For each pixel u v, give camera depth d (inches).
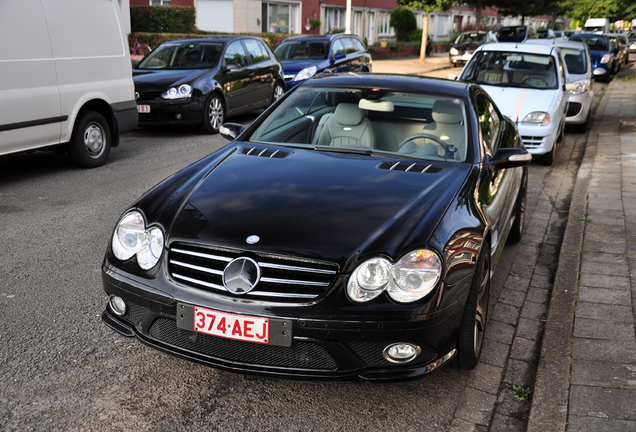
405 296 100.6
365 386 119.8
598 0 787.4
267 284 103.0
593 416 103.3
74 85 272.2
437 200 118.0
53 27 259.0
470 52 1072.2
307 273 102.2
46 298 152.3
